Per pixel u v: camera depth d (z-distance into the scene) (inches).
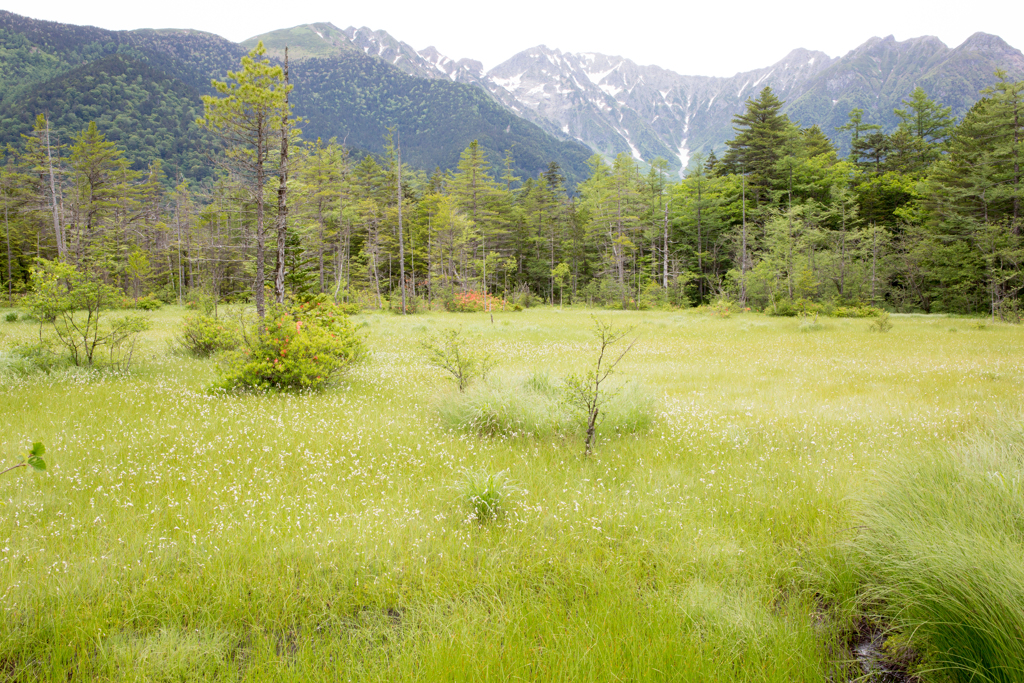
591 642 103.3
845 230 1726.1
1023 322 1011.9
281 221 514.0
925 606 100.8
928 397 346.0
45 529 147.3
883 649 106.6
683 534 150.3
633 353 609.6
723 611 111.7
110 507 165.5
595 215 2327.8
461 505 168.7
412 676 93.0
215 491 179.6
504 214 2519.7
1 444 222.7
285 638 106.5
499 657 98.9
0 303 1537.9
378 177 2551.7
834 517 158.7
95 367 435.5
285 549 136.4
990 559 97.5
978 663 89.7
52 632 105.2
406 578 127.9
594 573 130.3
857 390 379.9
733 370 484.4
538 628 108.4
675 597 117.2
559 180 3051.2
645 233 2247.8
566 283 2439.7
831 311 1401.3
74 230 1562.5
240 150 486.9
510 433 258.1
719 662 97.6
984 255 1250.6
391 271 2297.0
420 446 237.0
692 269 2167.8
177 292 1904.5
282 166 509.0
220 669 98.5
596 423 260.2
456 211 2203.5
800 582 128.5
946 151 1902.1
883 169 2031.3
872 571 120.4
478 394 286.8
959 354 566.3
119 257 1617.9
